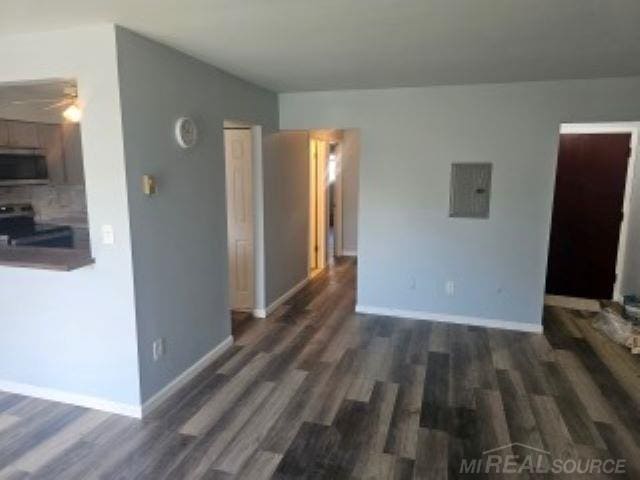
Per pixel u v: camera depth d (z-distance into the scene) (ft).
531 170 13.28
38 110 15.94
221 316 12.17
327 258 23.66
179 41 8.94
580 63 10.71
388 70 11.55
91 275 8.81
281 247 16.42
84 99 8.23
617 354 12.26
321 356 12.09
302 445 8.20
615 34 8.44
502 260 13.96
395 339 13.30
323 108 14.87
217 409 9.41
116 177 8.29
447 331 13.96
